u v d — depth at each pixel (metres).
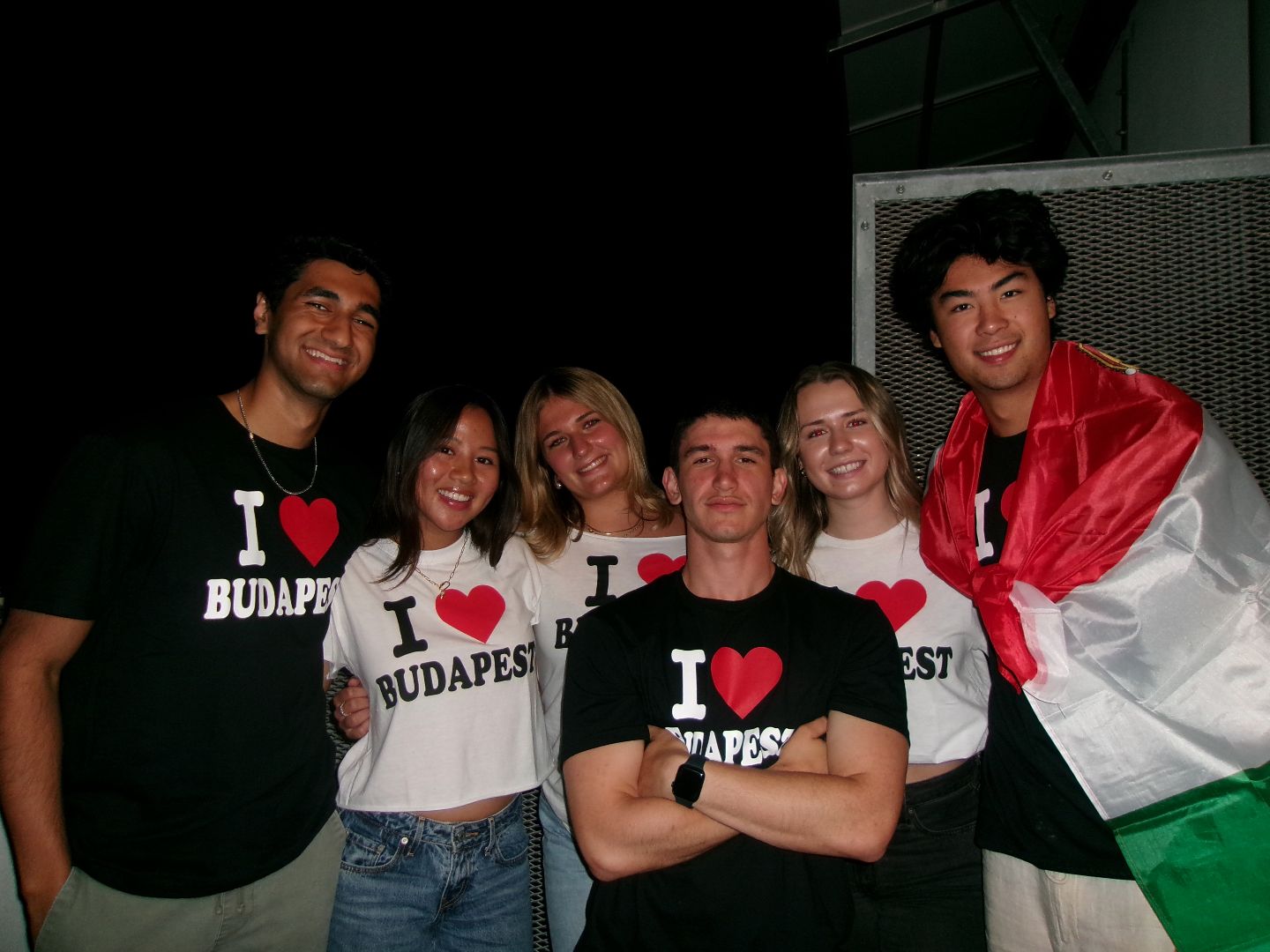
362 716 2.02
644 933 1.58
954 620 2.00
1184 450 1.61
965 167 2.03
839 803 1.47
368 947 1.90
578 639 1.73
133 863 1.65
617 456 2.36
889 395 2.07
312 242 1.91
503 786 1.99
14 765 1.56
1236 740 1.53
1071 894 1.67
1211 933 1.50
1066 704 1.64
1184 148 3.09
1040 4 3.86
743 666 1.67
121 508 1.68
